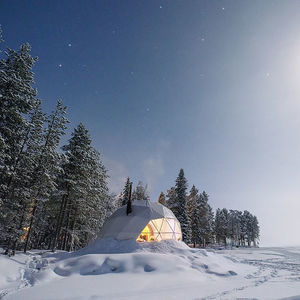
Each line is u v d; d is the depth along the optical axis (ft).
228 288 30.91
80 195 82.28
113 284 33.50
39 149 66.13
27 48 60.08
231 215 233.35
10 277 37.29
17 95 53.47
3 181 57.72
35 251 68.54
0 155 49.83
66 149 84.79
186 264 48.47
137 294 27.43
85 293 28.12
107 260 46.62
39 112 66.03
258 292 27.76
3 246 77.30
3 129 53.01
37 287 31.58
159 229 74.28
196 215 143.02
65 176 80.74
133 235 67.87
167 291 28.96
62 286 31.96
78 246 115.96
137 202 81.92
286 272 49.70
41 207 87.20
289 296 24.82
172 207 123.34
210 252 64.08
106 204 129.80
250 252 116.88
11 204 58.13
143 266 44.98
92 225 107.24
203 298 24.76
